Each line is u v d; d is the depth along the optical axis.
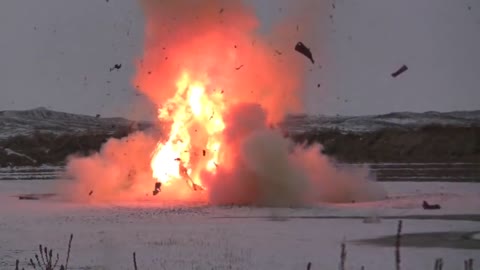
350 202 38.56
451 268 17.22
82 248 21.64
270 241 22.73
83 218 31.08
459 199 37.41
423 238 23.05
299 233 24.84
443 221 27.89
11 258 19.84
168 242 22.69
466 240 22.52
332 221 28.80
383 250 20.45
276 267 17.72
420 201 36.78
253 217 30.89
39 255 20.31
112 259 19.31
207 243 22.36
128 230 26.33
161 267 17.89
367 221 28.31
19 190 50.94
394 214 30.94
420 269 17.20
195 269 17.53
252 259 19.00
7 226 28.16
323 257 19.23
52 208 36.25
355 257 19.16
